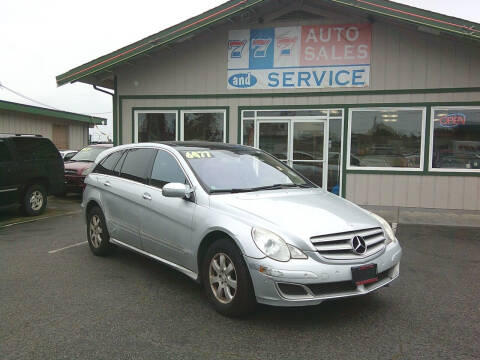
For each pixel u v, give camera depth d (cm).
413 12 866
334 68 1030
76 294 464
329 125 1043
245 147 580
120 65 1119
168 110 1135
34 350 338
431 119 988
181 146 531
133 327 381
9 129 1972
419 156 1002
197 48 1106
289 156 1071
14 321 393
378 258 392
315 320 396
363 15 996
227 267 402
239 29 1078
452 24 846
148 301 444
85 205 639
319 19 1034
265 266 362
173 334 367
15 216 986
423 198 1004
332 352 337
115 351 337
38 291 473
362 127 1027
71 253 641
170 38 1012
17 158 938
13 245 693
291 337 362
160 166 521
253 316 405
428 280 517
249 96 1084
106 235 599
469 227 838
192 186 459
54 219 947
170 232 471
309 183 547
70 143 2383
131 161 575
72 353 333
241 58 1083
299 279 355
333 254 371
